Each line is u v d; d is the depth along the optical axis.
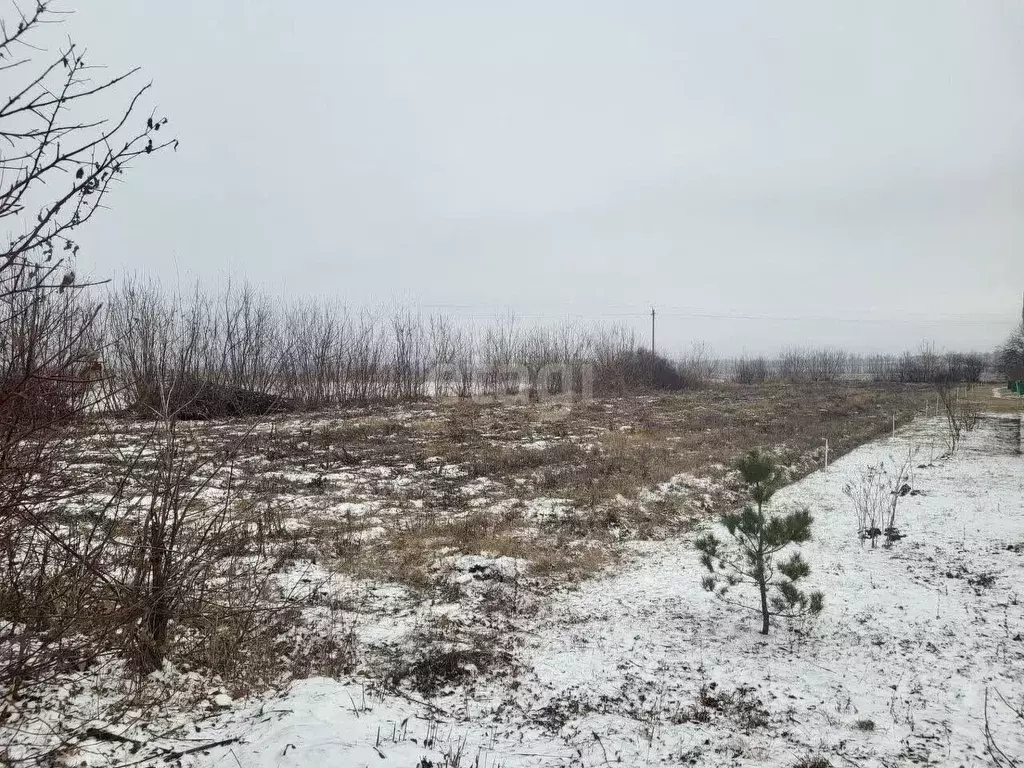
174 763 3.36
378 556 7.88
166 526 4.77
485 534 9.02
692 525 10.46
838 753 4.24
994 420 25.19
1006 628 6.29
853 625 6.49
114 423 4.26
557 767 3.87
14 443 2.95
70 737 3.50
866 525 10.29
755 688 5.17
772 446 17.25
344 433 17.88
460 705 4.72
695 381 45.47
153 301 18.20
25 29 2.08
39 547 4.17
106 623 4.03
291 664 4.98
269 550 7.56
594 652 5.82
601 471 13.58
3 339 2.78
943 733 4.50
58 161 2.24
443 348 33.41
